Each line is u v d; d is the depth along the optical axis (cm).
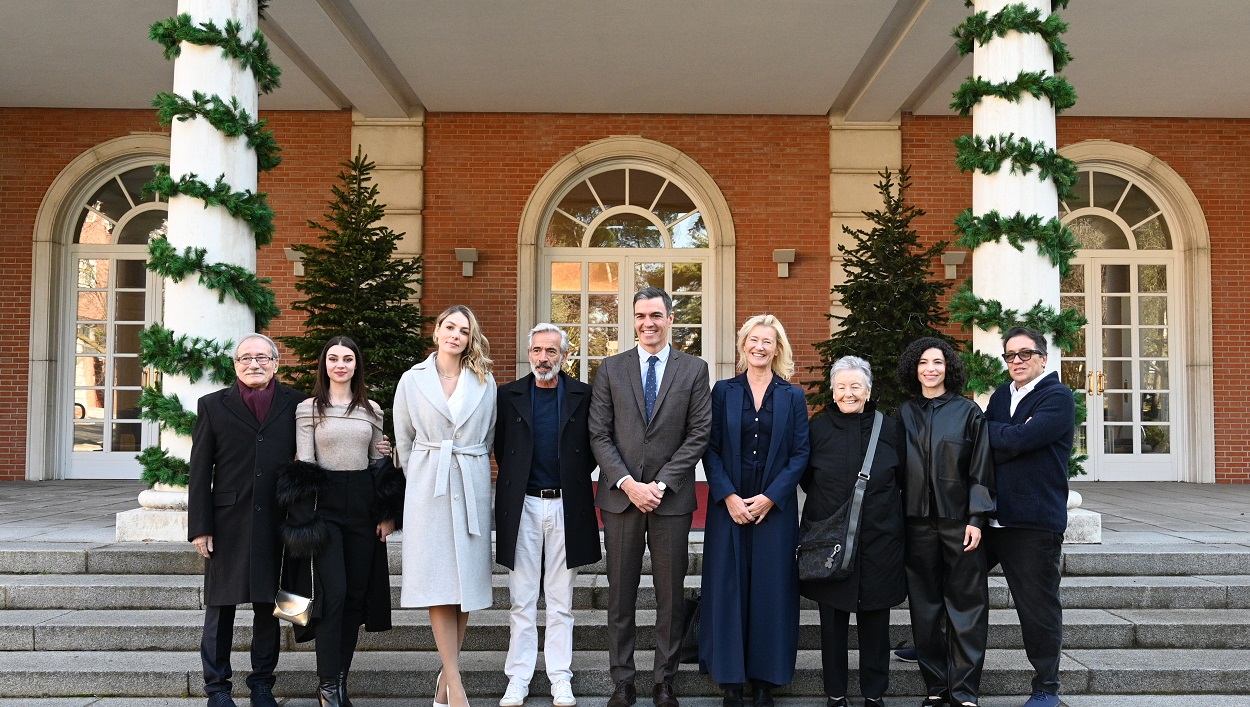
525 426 368
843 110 951
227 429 347
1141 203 995
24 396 946
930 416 357
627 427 363
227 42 525
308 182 945
